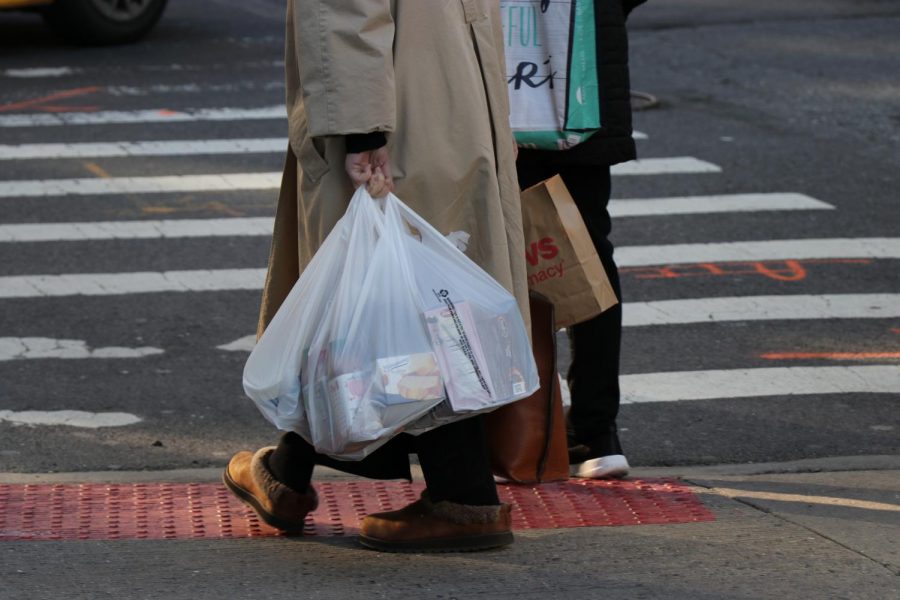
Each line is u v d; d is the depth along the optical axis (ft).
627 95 49.34
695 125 116.57
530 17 47.80
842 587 39.81
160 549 43.60
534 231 47.91
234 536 45.44
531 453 47.91
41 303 76.28
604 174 50.24
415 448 42.42
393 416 38.55
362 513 48.32
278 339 39.86
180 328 73.10
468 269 39.99
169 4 164.25
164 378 66.13
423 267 39.63
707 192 99.04
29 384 64.85
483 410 39.81
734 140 112.16
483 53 40.55
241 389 64.95
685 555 42.70
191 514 47.93
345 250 39.27
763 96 126.31
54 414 61.36
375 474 43.37
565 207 47.78
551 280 47.98
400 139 39.47
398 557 42.45
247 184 98.94
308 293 39.40
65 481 52.70
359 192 39.19
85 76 128.16
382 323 38.78
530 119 48.11
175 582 40.16
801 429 60.44
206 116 115.85
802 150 109.50
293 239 42.57
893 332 73.67
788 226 91.86
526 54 47.98
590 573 40.93
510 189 41.45
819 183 101.35
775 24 157.79
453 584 39.91
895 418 61.93
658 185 100.48
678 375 67.10
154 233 88.58
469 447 42.04
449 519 42.32
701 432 60.08
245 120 115.03
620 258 85.56
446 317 39.27
